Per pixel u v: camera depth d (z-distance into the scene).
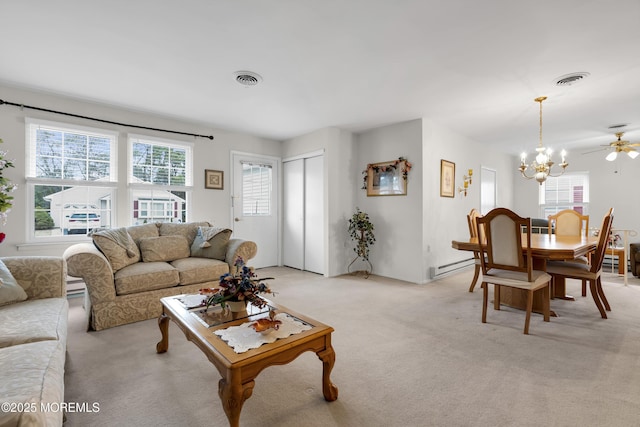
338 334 2.42
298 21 2.03
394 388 1.69
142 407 1.52
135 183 3.85
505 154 6.56
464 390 1.67
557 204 6.41
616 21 1.99
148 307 2.76
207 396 1.62
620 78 2.87
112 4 1.85
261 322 1.51
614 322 2.65
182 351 2.13
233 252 3.32
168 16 1.97
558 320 2.70
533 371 1.86
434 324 2.62
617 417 1.44
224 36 2.20
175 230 3.63
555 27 2.07
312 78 2.89
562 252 2.43
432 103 3.56
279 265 5.36
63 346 1.40
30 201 3.21
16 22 2.02
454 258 4.82
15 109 3.12
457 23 2.04
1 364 1.11
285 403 1.56
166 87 3.11
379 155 4.62
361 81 2.96
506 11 1.91
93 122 3.55
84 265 2.47
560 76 2.83
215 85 3.05
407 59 2.53
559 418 1.44
